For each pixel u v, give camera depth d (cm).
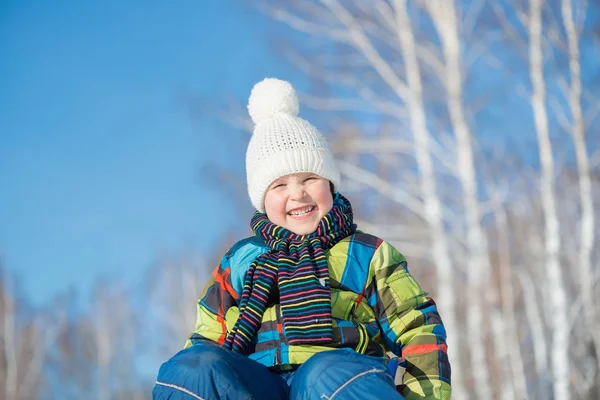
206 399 201
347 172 1496
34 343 2867
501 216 1770
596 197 1667
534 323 1745
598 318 1529
